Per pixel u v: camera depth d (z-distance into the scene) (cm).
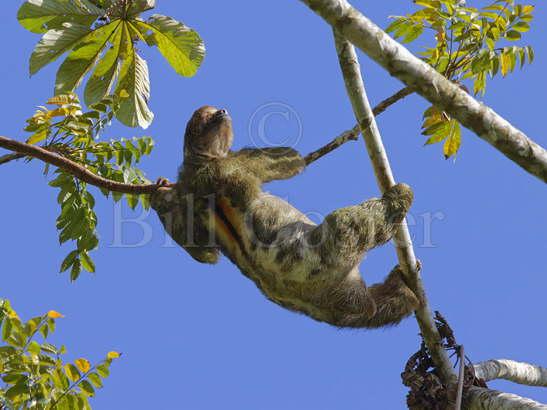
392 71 1050
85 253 1553
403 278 1437
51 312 1246
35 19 1390
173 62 1490
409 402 1405
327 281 1335
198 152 1427
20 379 1209
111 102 1458
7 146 1363
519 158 1092
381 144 1305
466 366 1403
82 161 1534
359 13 1027
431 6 1460
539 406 1264
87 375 1240
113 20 1414
